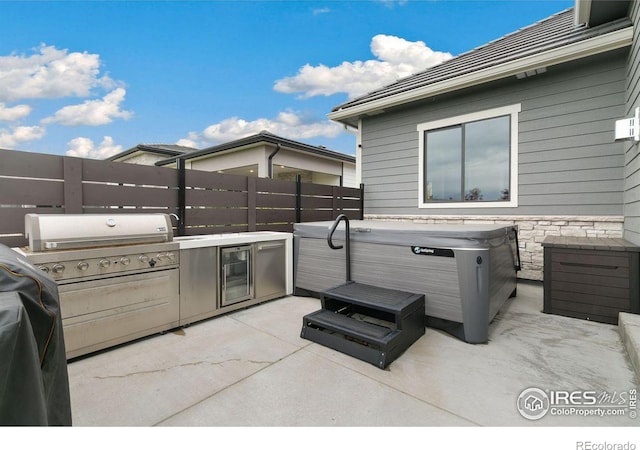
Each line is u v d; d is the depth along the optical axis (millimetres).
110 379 2008
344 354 2375
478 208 5207
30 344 684
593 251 3098
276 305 3594
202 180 3762
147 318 2609
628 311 2932
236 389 1899
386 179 6336
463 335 2609
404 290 2939
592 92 4207
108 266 2371
